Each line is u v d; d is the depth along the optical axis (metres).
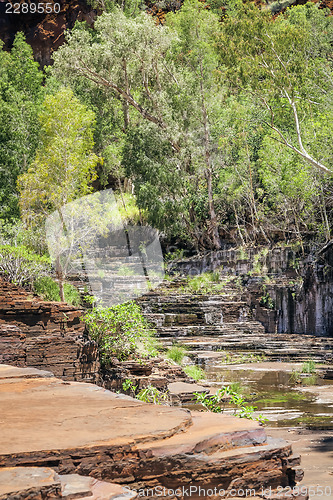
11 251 18.89
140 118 52.62
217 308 32.75
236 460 2.63
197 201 47.47
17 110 42.28
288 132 37.81
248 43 28.05
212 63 47.47
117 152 49.34
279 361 22.56
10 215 39.31
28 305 11.75
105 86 52.00
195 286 36.34
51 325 11.88
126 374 12.51
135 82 51.41
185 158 47.75
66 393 3.83
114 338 12.80
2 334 11.05
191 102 47.09
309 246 33.44
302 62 28.19
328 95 31.86
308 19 52.62
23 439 2.57
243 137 42.19
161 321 31.23
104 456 2.48
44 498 2.09
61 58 50.06
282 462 2.76
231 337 28.86
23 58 48.97
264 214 42.19
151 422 2.90
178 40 49.31
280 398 13.52
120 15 51.53
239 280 36.72
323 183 33.03
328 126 31.00
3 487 2.08
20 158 41.94
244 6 28.38
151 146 46.56
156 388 12.82
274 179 35.03
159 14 74.75
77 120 31.31
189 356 22.50
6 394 3.80
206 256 44.75
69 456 2.44
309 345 25.64
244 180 43.47
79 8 71.94
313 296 30.06
